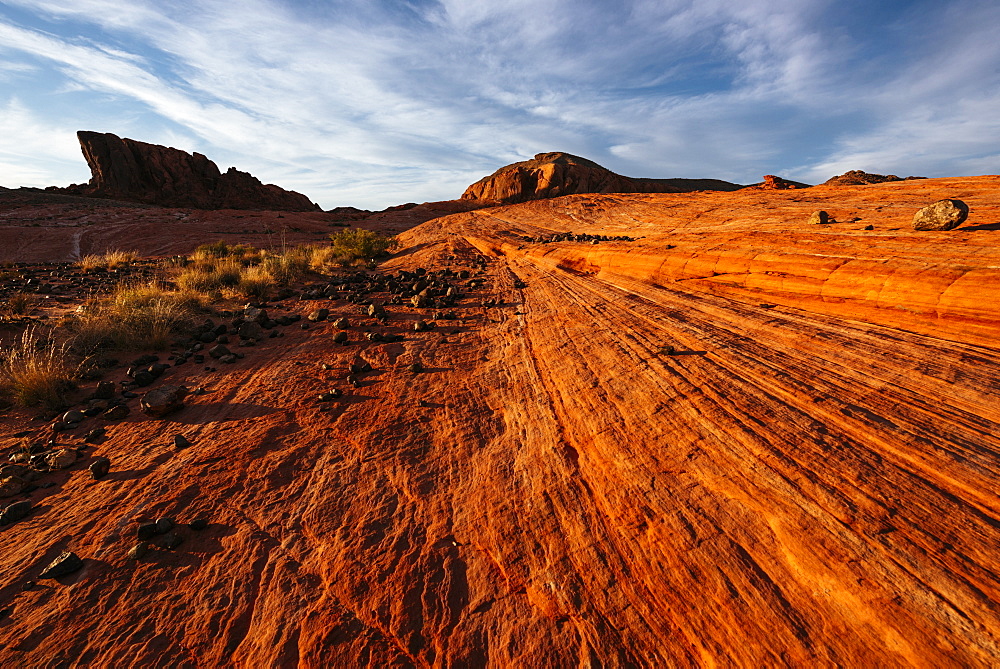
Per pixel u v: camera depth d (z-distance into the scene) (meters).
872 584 2.26
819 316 5.77
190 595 2.82
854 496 2.77
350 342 7.77
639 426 4.11
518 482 3.72
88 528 3.38
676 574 2.62
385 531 3.32
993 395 3.45
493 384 5.79
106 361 6.70
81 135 85.38
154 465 4.16
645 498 3.24
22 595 2.82
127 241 32.75
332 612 2.67
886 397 3.72
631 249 11.15
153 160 88.88
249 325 8.09
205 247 21.92
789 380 4.29
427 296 10.34
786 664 2.07
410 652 2.43
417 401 5.42
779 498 2.90
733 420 3.82
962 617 2.03
